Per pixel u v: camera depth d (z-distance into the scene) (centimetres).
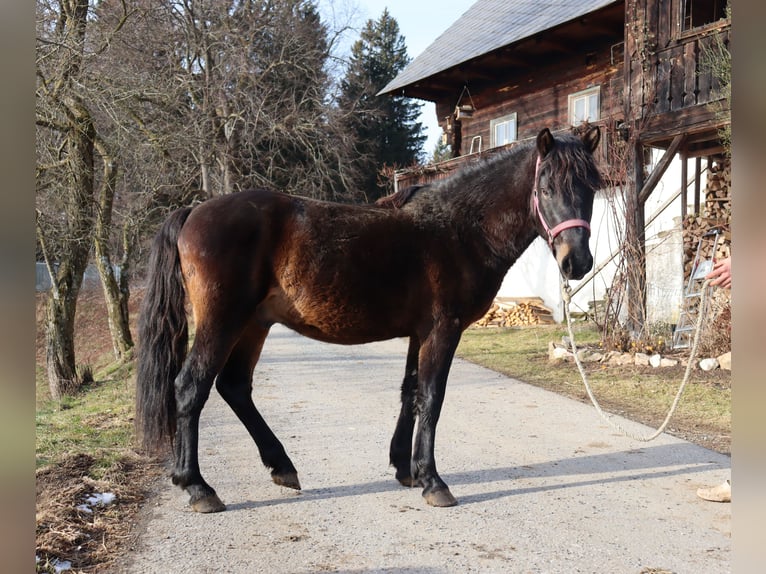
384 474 423
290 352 1103
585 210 342
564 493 388
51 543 294
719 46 765
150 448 351
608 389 718
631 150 900
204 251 342
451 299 361
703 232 1008
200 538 315
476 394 707
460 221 365
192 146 1538
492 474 426
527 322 1397
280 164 2350
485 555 300
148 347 347
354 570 283
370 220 359
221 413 612
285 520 341
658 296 1169
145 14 1160
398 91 1809
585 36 1348
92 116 1046
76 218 1028
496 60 1523
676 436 523
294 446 490
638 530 332
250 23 1947
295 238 348
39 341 1534
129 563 286
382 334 371
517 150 374
